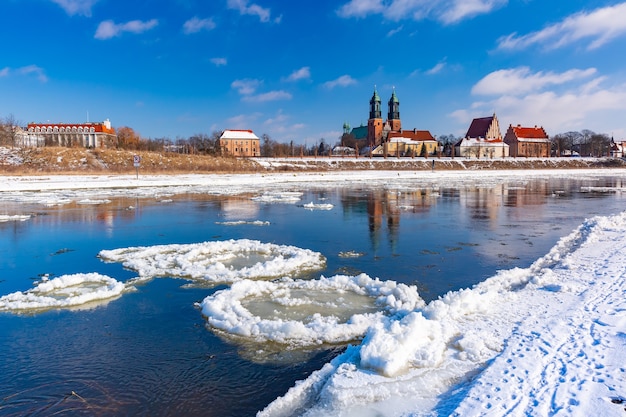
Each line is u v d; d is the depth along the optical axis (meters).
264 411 6.41
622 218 22.92
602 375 6.62
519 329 8.56
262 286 12.06
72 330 9.60
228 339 9.05
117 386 7.35
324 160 93.38
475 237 19.84
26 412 6.65
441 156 124.75
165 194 41.31
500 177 73.00
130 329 9.63
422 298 11.44
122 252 17.02
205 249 16.80
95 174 63.47
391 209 30.12
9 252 17.23
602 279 11.80
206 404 6.81
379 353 7.38
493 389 6.37
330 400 6.43
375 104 153.50
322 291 11.89
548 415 5.65
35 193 41.44
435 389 6.65
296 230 21.95
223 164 80.12
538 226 22.83
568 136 187.75
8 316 10.44
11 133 94.38
